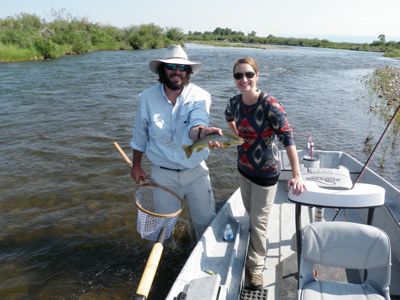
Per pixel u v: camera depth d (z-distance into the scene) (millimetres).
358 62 39781
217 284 3109
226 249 4078
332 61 39469
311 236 3152
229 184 7422
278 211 5355
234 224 4516
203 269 3775
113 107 13359
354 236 3080
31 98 14609
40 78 19766
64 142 9445
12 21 43688
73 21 48312
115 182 7180
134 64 27828
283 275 4004
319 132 11359
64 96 15180
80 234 5488
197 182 4445
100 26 50531
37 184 7035
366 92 18594
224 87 18328
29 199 6461
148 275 3213
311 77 24344
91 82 18891
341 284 3131
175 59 3934
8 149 8867
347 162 5676
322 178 3814
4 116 11836
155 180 4398
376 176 5066
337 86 20516
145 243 5316
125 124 11164
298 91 18500
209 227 4234
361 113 13852
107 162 8188
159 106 4113
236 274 3654
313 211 5223
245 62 3215
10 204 6285
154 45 51906
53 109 12883
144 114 4180
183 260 4949
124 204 6355
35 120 11438
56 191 6770
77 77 20547
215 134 3514
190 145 3719
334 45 92000
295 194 3266
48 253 5066
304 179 3854
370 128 11883
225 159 8688
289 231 4867
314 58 43031
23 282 4547
